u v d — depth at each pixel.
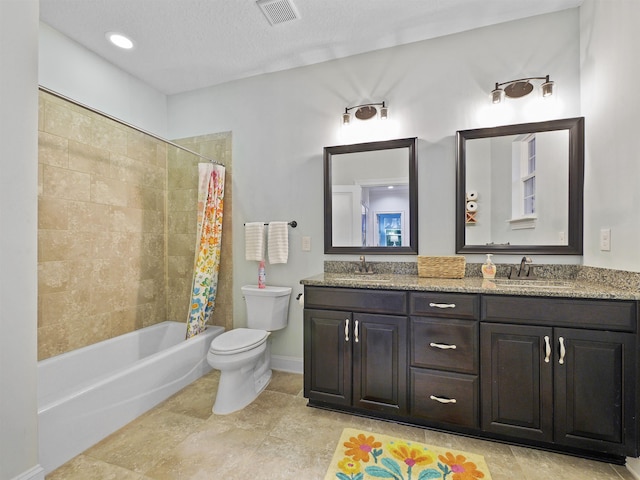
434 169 2.12
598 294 1.37
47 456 1.37
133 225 2.55
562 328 1.43
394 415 1.72
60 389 1.92
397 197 2.21
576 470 1.37
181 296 2.85
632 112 1.42
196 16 1.90
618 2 1.51
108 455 1.49
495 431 1.54
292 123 2.49
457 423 1.60
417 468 1.38
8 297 1.19
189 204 2.83
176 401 2.02
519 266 1.92
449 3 1.81
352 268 2.29
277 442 1.58
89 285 2.20
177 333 2.77
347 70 2.34
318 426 1.73
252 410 1.90
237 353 1.90
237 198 2.65
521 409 1.50
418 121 2.16
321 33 2.07
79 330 2.12
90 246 2.21
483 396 1.56
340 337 1.83
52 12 1.84
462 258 1.94
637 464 1.33
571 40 1.86
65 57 2.06
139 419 1.81
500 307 1.53
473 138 2.03
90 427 1.56
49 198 1.95
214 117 2.72
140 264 2.61
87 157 2.19
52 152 1.97
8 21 1.20
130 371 1.80
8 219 1.19
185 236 2.84
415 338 1.68
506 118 1.98
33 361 1.27
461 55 2.07
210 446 1.56
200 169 2.56
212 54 2.29
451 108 2.09
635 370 1.34
